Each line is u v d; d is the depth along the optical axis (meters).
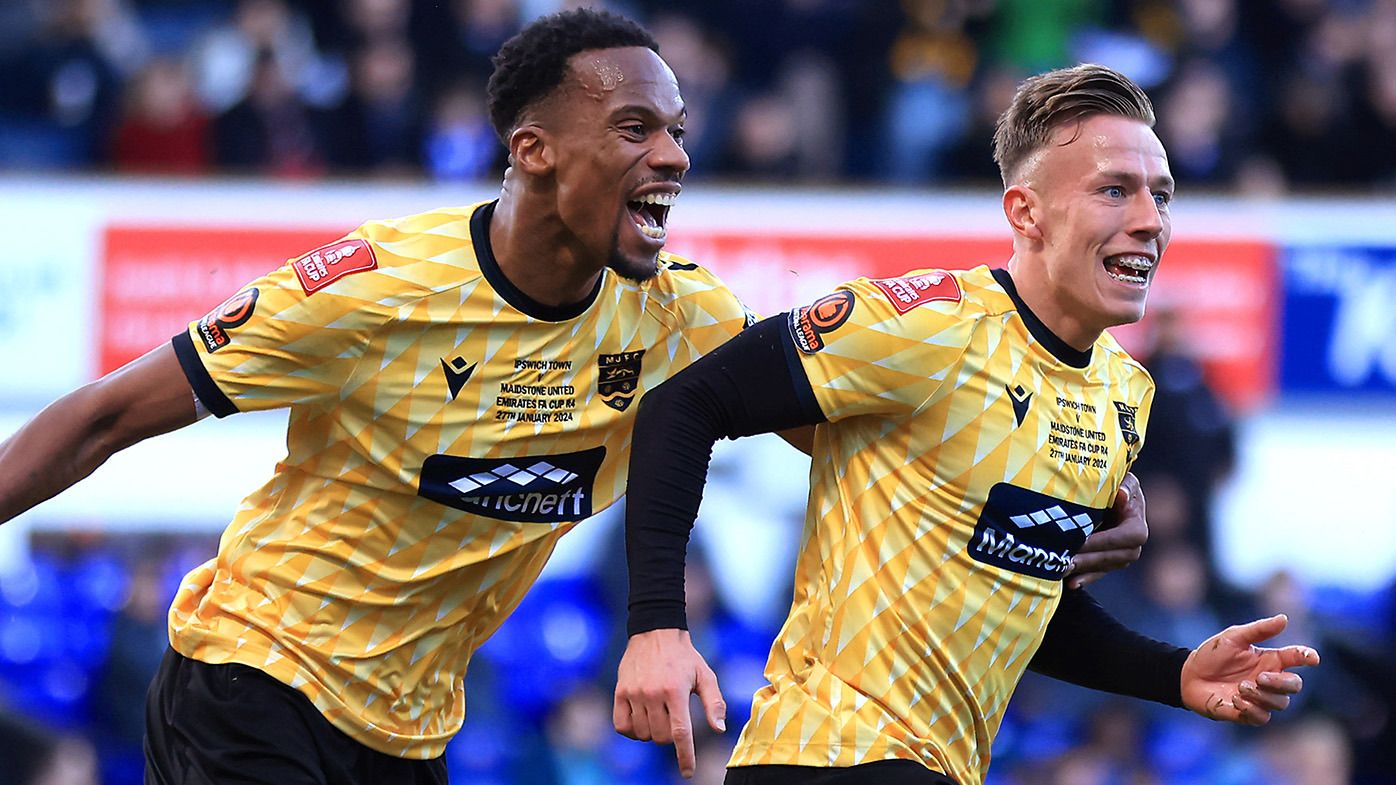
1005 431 5.71
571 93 5.75
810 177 16.75
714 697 5.35
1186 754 13.91
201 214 14.92
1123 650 6.42
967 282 5.87
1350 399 15.05
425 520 6.12
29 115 17.08
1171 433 14.32
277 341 5.77
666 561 5.53
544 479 6.16
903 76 17.27
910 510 5.71
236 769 6.11
